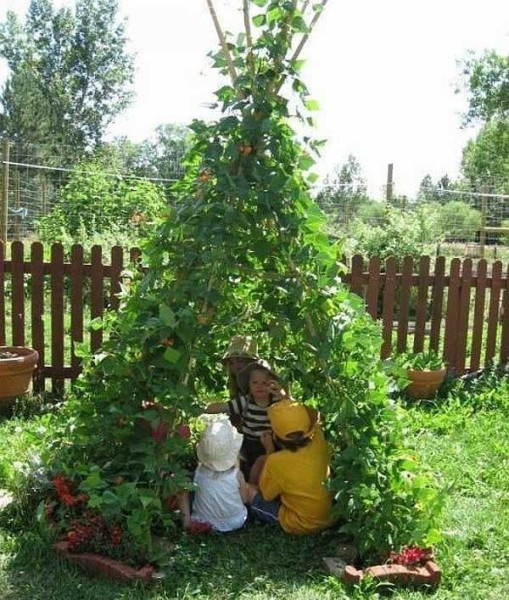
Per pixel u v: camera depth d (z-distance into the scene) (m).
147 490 3.65
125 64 58.91
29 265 6.98
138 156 57.88
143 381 3.96
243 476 4.27
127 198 16.45
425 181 40.00
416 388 7.09
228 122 3.80
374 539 3.72
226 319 4.30
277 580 3.54
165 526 3.90
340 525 4.08
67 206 15.98
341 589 3.45
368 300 7.84
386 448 3.98
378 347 4.12
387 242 14.64
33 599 3.31
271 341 4.50
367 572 3.52
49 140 53.09
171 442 3.81
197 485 3.84
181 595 3.36
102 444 4.09
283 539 3.98
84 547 3.64
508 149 43.25
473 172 48.84
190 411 3.88
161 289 3.95
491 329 8.22
